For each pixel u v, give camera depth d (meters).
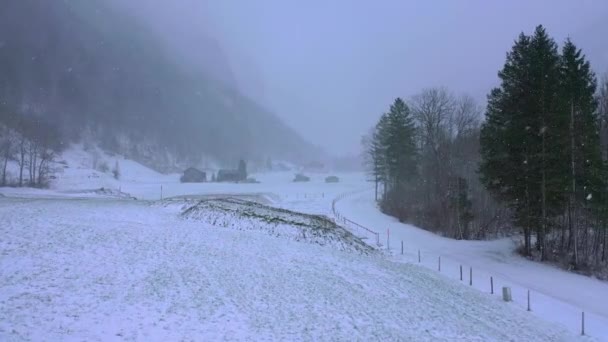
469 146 64.44
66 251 23.61
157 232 31.05
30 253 22.45
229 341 15.38
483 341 18.61
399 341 17.45
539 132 35.06
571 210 37.03
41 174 80.19
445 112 73.62
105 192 71.50
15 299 16.52
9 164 93.62
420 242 42.41
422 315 20.91
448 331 19.27
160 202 49.06
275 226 35.88
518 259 36.53
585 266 33.78
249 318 17.75
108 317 16.02
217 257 26.27
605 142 46.06
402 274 28.36
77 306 16.62
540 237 38.09
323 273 25.81
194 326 16.25
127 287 19.39
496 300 25.02
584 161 34.62
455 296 24.84
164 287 19.98
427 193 60.72
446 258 35.78
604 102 49.03
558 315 23.25
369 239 41.62
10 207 35.41
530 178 35.78
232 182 140.00
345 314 19.67
